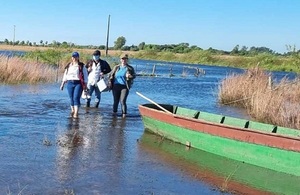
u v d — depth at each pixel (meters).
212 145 10.23
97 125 12.91
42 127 12.09
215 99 23.72
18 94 19.53
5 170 7.90
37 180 7.46
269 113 15.77
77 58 14.01
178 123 11.12
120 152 9.80
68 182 7.47
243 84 21.78
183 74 48.06
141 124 13.57
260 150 9.22
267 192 7.71
